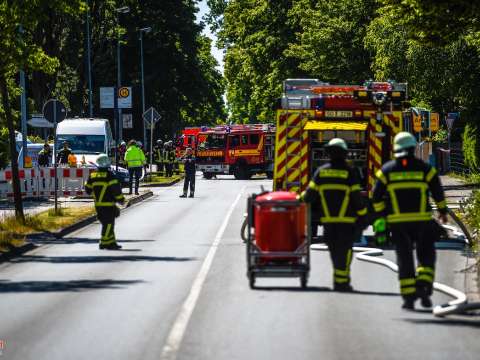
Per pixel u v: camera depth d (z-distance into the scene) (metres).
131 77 130.88
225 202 60.28
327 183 22.20
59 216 46.34
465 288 23.66
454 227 38.19
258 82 117.25
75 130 72.38
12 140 41.31
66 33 106.50
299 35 105.88
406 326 18.22
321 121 35.88
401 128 35.41
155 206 56.94
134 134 133.88
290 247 23.05
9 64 40.06
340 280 22.64
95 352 16.02
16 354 15.97
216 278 25.53
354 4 89.19
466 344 16.53
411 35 39.47
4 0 39.25
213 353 15.81
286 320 18.89
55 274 27.11
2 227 38.50
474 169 74.69
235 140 97.00
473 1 36.34
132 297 22.33
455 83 68.69
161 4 131.88
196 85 133.75
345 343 16.62
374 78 87.81
